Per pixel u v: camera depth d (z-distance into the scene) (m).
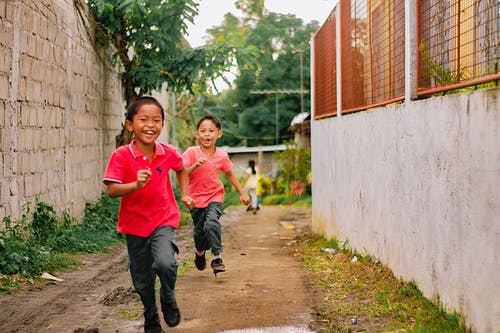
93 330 4.78
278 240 11.79
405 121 6.09
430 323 4.81
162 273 4.28
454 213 4.79
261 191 31.27
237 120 45.62
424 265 5.53
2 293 6.00
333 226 9.91
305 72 41.34
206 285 6.71
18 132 7.83
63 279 6.93
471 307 4.46
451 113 4.86
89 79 11.85
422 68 5.85
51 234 8.59
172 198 4.57
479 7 4.86
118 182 4.25
